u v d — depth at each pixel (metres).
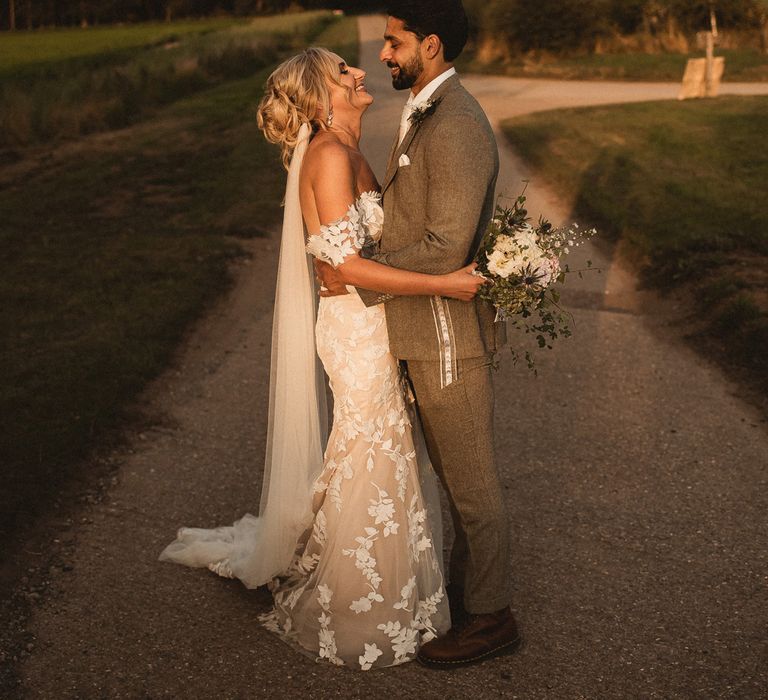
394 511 2.69
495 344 2.65
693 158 10.22
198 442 4.15
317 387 3.02
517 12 23.27
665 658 2.67
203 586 3.08
